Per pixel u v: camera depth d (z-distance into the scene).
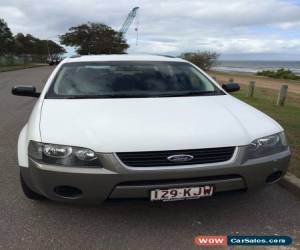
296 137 6.46
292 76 47.31
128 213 3.74
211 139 3.19
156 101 3.97
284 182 4.44
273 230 3.47
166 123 3.36
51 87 4.32
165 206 3.88
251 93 13.48
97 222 3.57
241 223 3.60
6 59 58.44
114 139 3.13
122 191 3.09
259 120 3.63
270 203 4.03
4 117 8.95
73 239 3.29
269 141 3.42
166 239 3.29
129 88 4.36
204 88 4.57
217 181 3.18
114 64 4.85
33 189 3.46
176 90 4.43
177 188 3.12
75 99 4.04
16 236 3.33
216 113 3.65
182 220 3.62
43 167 3.17
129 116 3.49
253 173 3.28
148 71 4.73
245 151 3.24
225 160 3.19
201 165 3.12
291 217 3.73
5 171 4.96
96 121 3.38
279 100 11.20
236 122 3.49
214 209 3.85
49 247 3.16
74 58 5.10
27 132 3.61
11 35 65.56
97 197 3.14
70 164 3.13
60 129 3.30
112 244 3.21
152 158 3.08
